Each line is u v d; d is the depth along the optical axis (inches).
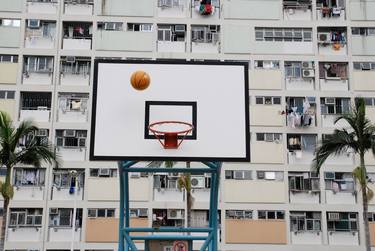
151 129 358.6
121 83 368.8
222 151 356.8
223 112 367.2
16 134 735.7
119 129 356.5
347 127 1035.9
